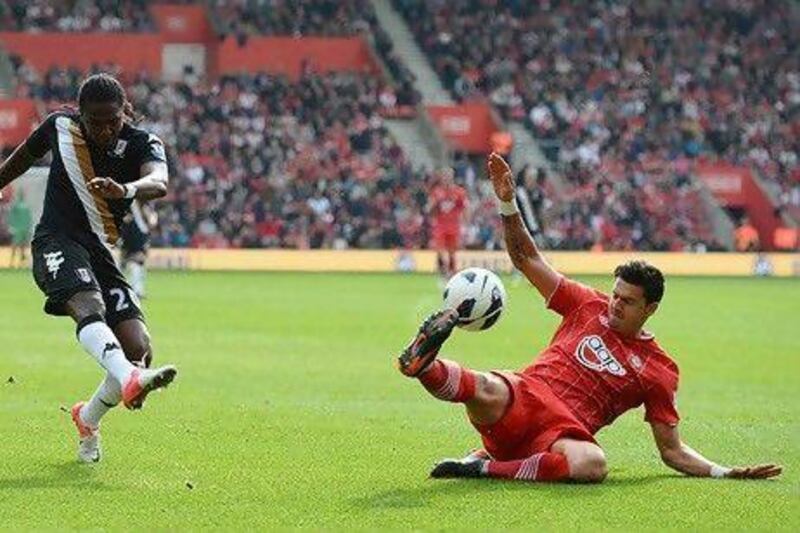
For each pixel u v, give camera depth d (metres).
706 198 126.00
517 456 23.38
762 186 127.75
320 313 66.19
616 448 28.58
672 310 75.12
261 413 32.97
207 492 22.50
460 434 29.95
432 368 22.02
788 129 134.88
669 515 21.03
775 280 109.44
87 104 23.30
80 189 23.92
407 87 127.81
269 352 48.44
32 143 24.31
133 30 127.50
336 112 124.19
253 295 78.44
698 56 139.25
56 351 47.03
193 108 121.19
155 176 23.16
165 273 102.94
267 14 132.00
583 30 138.88
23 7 126.06
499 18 138.00
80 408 25.11
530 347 52.66
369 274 106.25
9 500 21.59
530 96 131.88
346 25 132.38
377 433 29.94
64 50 124.19
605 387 23.50
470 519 20.41
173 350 48.50
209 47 129.25
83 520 20.17
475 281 22.72
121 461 25.48
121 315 24.33
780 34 142.12
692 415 35.38
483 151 127.50
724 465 27.48
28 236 102.12
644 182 125.81
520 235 23.94
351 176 119.62
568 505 21.45
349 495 22.28
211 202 114.38
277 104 124.00
